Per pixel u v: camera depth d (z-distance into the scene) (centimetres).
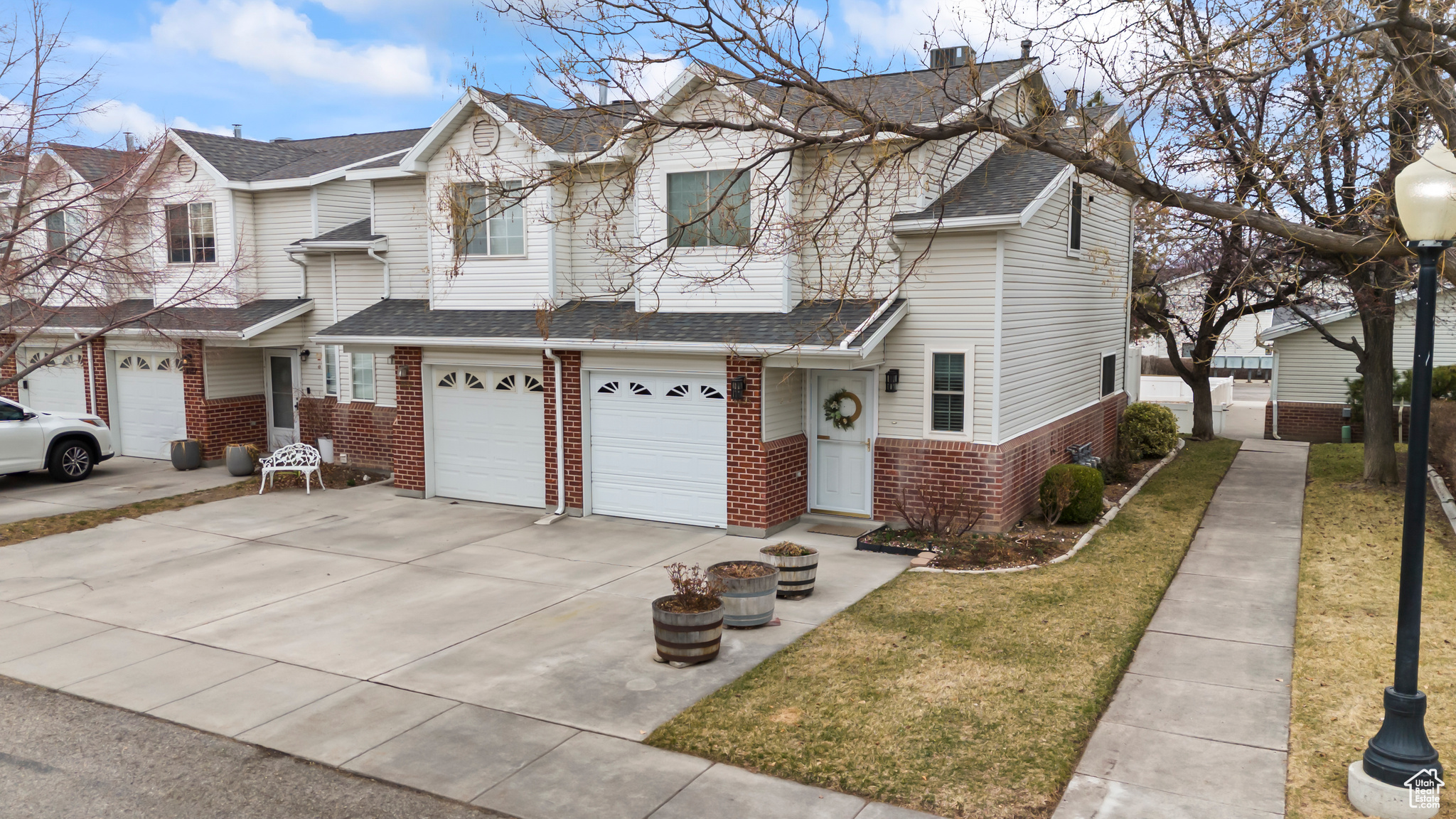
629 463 1496
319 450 1948
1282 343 2477
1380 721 738
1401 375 2216
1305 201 1177
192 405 1991
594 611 1048
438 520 1514
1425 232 584
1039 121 970
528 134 1491
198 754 721
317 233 1941
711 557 1267
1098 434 1897
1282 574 1163
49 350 2238
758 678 850
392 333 1605
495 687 841
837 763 689
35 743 743
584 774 680
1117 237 1986
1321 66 1080
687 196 1423
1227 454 2147
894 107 1218
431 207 1652
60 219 1933
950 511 1342
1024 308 1416
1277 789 641
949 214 1291
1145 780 659
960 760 688
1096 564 1202
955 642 927
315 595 1120
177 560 1284
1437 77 915
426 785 668
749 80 939
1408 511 605
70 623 1028
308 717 782
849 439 1444
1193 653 902
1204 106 1171
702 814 622
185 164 2002
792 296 1388
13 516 1541
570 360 1505
